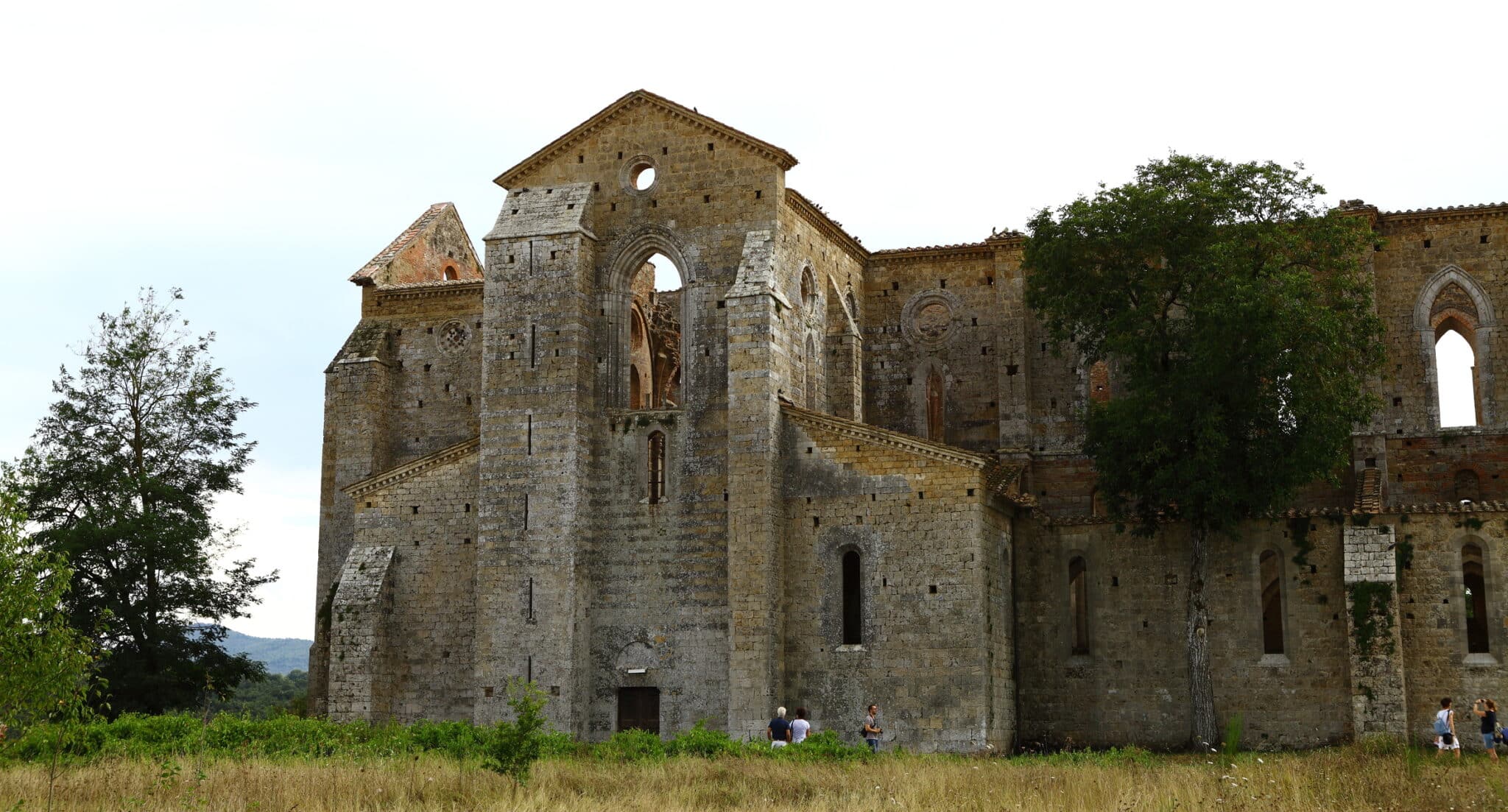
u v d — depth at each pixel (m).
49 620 38.12
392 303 79.75
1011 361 72.31
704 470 62.94
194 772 39.03
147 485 73.56
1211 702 59.50
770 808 35.47
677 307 78.44
